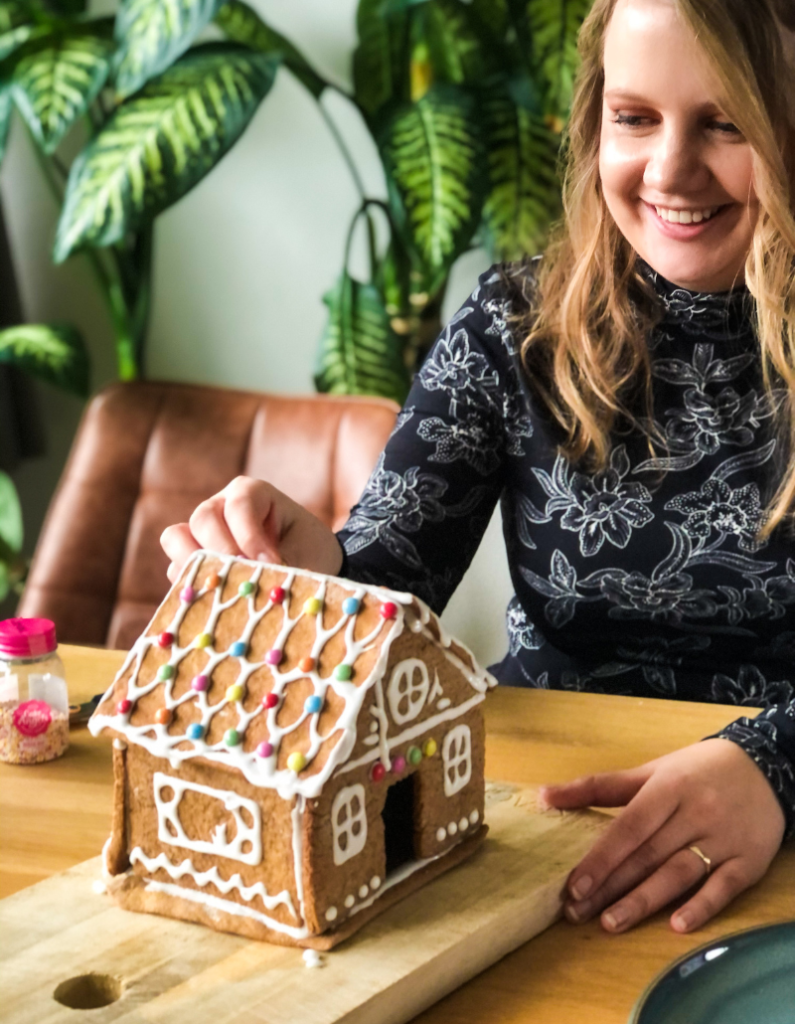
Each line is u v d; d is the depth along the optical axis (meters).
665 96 1.03
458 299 2.53
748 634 1.26
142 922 0.83
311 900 0.78
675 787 0.91
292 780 0.77
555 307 1.31
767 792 0.92
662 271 1.14
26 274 2.80
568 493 1.29
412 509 1.30
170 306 2.75
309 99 2.55
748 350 1.22
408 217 2.04
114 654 1.32
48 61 2.11
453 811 0.89
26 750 1.07
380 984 0.74
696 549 1.25
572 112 1.24
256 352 2.74
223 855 0.82
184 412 1.82
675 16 0.99
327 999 0.73
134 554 1.80
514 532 1.35
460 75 2.23
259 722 0.81
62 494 1.83
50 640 1.09
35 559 1.82
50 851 0.93
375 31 2.23
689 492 1.25
